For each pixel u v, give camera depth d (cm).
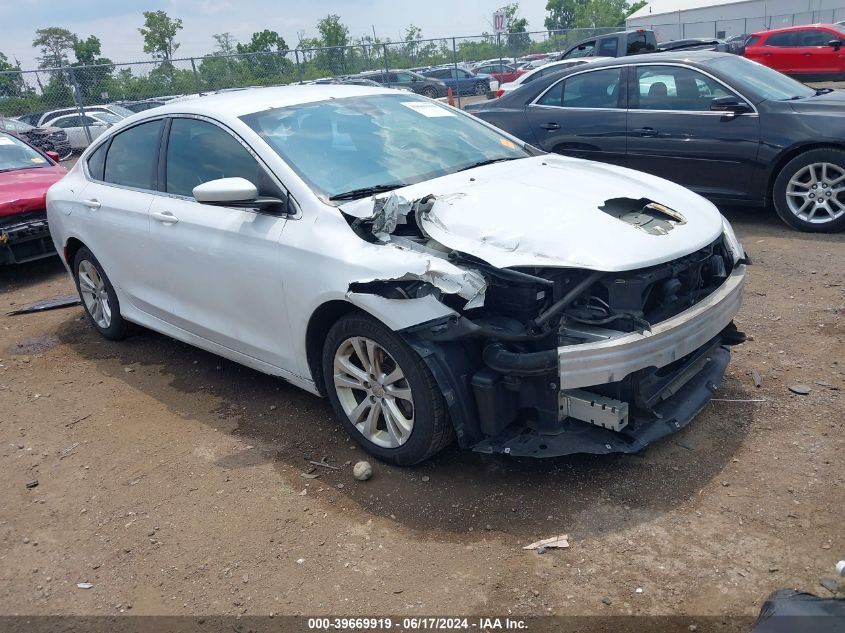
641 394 308
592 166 419
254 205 365
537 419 320
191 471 370
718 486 317
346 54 1984
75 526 334
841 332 457
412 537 304
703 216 361
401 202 326
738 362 429
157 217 438
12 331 606
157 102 1592
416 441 330
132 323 550
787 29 1967
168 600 283
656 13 4612
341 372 360
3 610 286
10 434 427
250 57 1770
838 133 632
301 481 351
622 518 302
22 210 721
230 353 428
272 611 272
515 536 298
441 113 468
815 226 667
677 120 720
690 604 255
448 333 301
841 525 286
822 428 353
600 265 295
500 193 350
